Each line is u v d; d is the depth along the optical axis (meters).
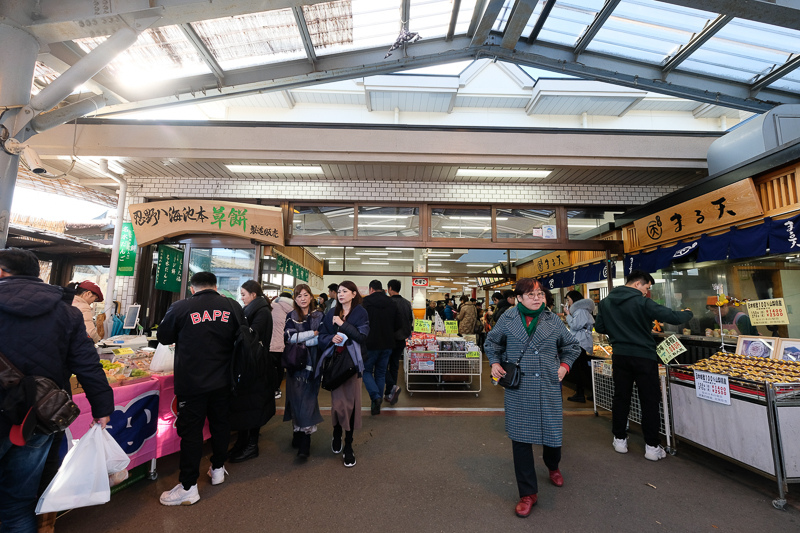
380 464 3.36
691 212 5.12
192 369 2.66
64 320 1.99
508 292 6.58
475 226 6.92
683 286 5.80
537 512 2.61
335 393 3.30
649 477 3.15
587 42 4.78
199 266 6.50
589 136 5.90
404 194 6.77
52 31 3.09
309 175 6.53
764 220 4.28
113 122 5.57
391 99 11.91
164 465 3.34
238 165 6.07
